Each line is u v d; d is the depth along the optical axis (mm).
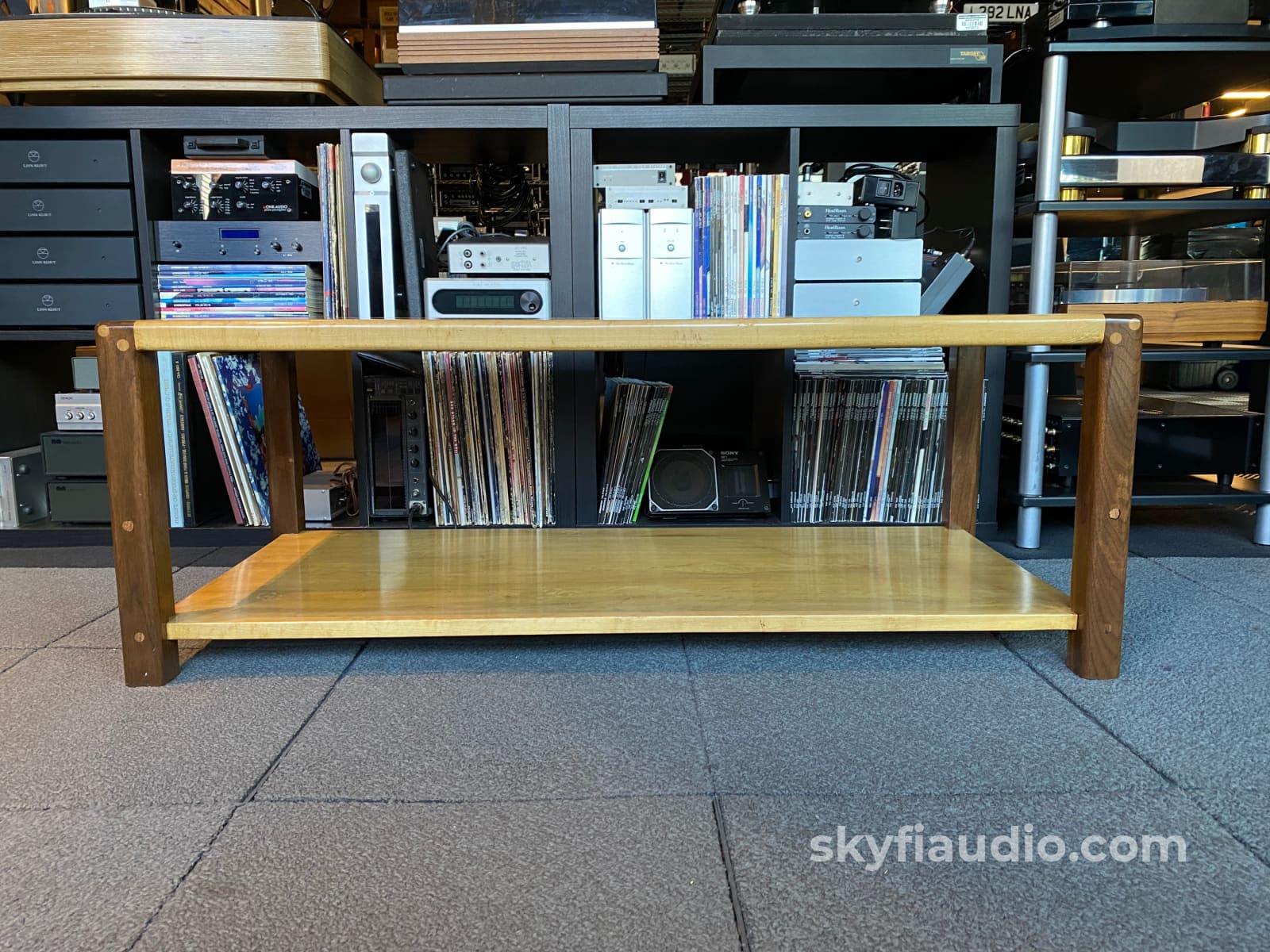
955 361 1622
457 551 1511
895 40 1644
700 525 1733
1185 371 3109
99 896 669
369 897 665
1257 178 1678
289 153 1932
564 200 1644
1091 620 1099
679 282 1636
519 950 605
